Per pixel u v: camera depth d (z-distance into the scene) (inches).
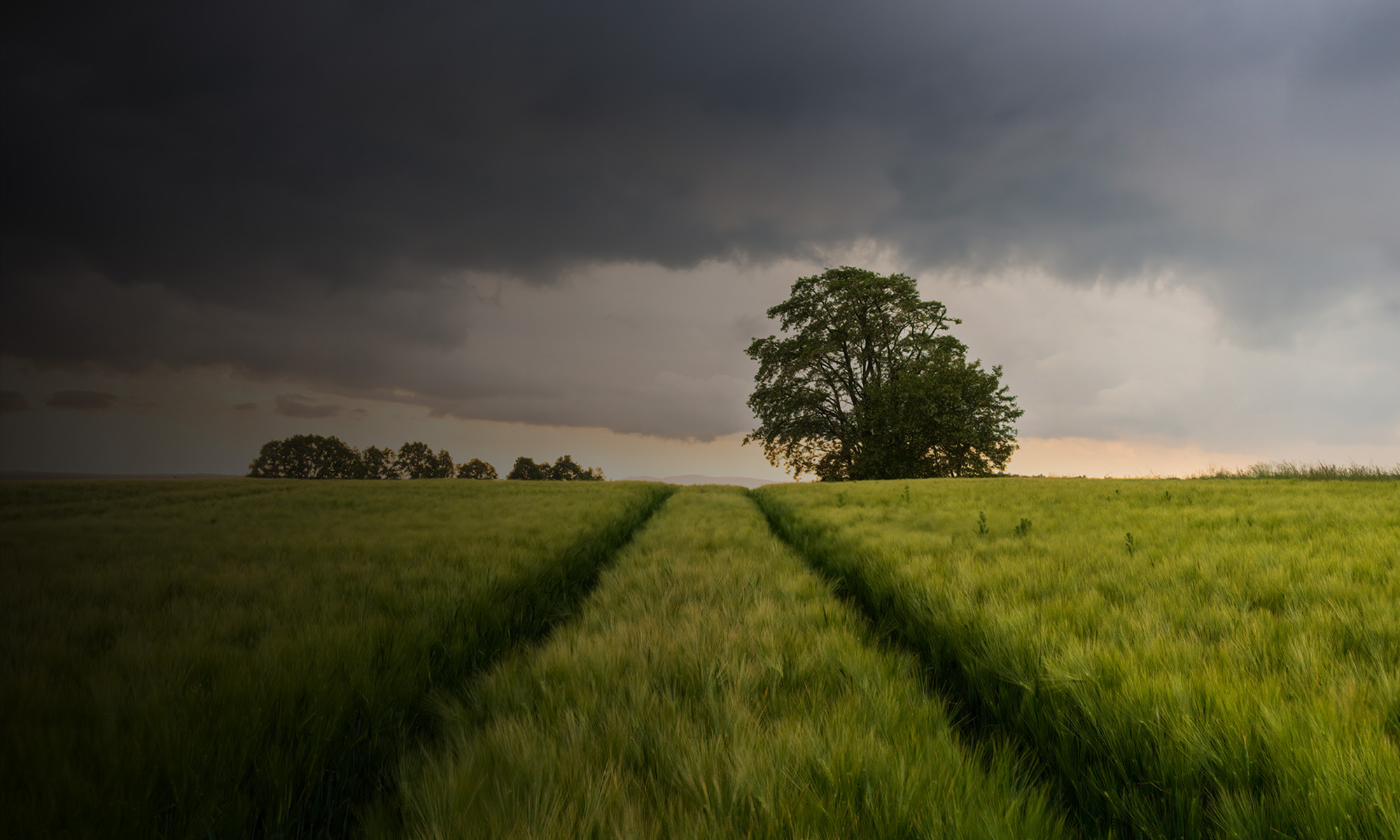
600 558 280.5
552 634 154.2
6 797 59.9
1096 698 78.7
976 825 58.0
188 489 858.8
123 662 98.9
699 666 108.2
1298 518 252.8
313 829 71.3
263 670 92.3
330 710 81.7
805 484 898.1
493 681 105.4
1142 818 62.2
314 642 107.1
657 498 775.7
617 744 78.4
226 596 158.6
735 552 278.5
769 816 59.8
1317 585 131.0
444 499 655.8
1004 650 100.7
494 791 66.8
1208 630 107.7
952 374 1417.3
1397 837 50.5
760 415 1715.1
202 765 66.2
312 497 695.7
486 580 175.0
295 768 71.2
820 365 1624.0
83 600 154.7
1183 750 64.9
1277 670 86.3
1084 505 367.9
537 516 429.1
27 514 478.6
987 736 90.7
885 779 66.6
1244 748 63.0
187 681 89.8
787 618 146.9
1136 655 91.9
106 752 66.8
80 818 58.2
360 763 81.6
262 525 370.6
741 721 82.7
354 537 294.5
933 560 186.7
